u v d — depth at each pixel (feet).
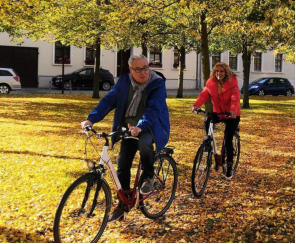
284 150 28.99
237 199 17.03
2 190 17.92
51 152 26.53
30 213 15.14
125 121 13.62
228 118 18.69
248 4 26.50
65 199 11.48
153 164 13.60
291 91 106.52
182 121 46.39
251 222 14.39
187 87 120.47
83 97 75.87
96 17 53.21
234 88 18.29
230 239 12.92
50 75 106.93
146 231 13.62
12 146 28.22
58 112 51.31
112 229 13.74
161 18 51.70
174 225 14.16
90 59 109.91
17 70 103.65
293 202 16.65
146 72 12.84
